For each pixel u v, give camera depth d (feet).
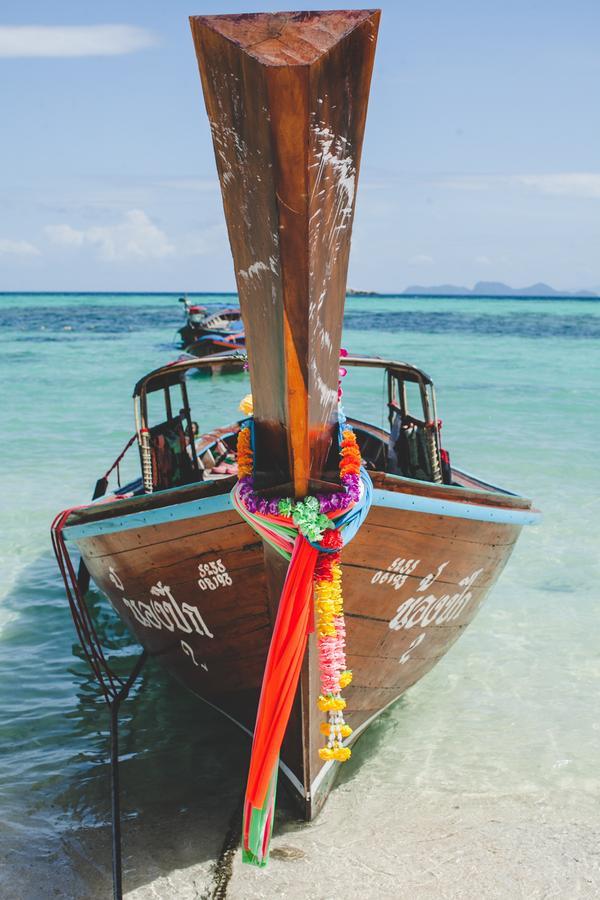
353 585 13.23
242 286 9.96
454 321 201.05
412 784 15.23
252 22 8.27
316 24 8.07
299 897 12.31
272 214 8.54
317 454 10.82
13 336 134.41
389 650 14.80
